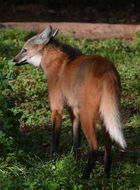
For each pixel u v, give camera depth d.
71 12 32.88
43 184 9.44
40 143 12.78
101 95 10.26
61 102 11.73
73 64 11.30
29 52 12.61
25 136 12.27
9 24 24.94
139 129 13.77
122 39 23.69
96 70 10.44
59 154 11.93
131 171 11.01
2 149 11.12
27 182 9.55
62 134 13.37
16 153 11.05
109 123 10.10
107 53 20.45
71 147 12.41
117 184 10.26
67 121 14.31
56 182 9.68
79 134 11.87
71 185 9.70
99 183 10.31
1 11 31.88
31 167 10.81
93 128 10.42
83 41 22.58
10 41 21.62
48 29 12.30
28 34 22.86
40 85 16.98
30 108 15.30
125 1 34.84
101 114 10.30
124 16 32.66
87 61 10.85
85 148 12.41
